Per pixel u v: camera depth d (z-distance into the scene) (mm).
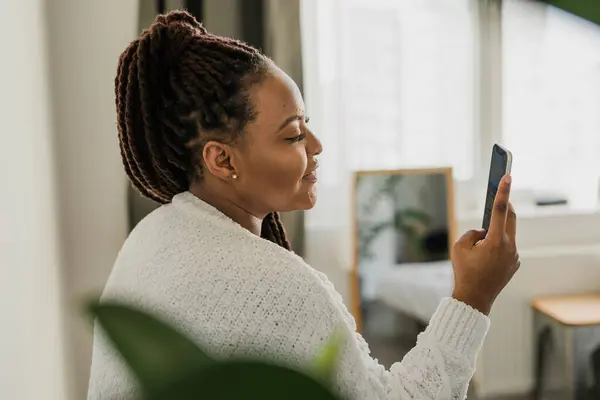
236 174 652
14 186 1389
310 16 2273
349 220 2387
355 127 2418
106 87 2131
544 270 2480
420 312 2395
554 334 2318
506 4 2443
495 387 2480
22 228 1464
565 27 2488
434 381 652
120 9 2105
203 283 588
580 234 2561
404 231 2379
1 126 1287
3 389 1210
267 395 229
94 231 2180
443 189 2387
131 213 2123
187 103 635
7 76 1372
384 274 2377
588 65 2533
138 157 718
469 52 2447
